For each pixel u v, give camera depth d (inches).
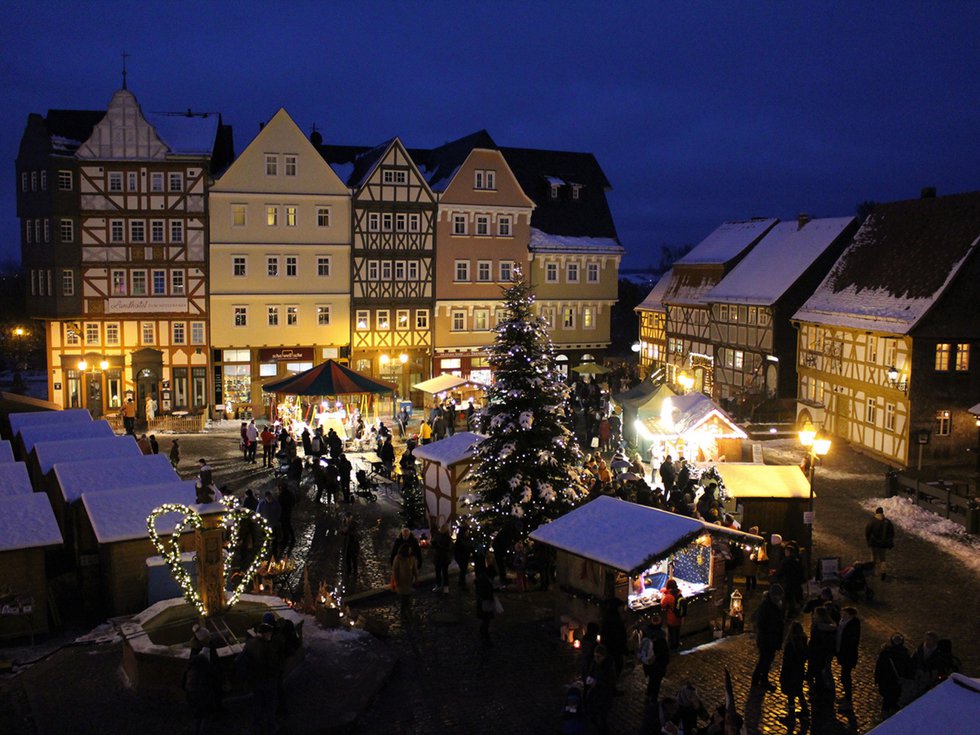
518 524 809.5
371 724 518.6
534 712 534.9
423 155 2149.4
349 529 791.7
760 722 525.7
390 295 1812.3
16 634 643.5
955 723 328.2
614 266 2028.8
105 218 1622.8
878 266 1473.9
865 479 1208.2
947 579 793.6
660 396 1264.8
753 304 1700.3
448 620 688.4
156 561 672.4
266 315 1731.1
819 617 544.7
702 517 792.3
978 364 1273.4
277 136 1700.3
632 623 633.0
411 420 1647.4
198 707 467.8
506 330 858.1
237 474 1202.6
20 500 691.4
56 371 1635.1
